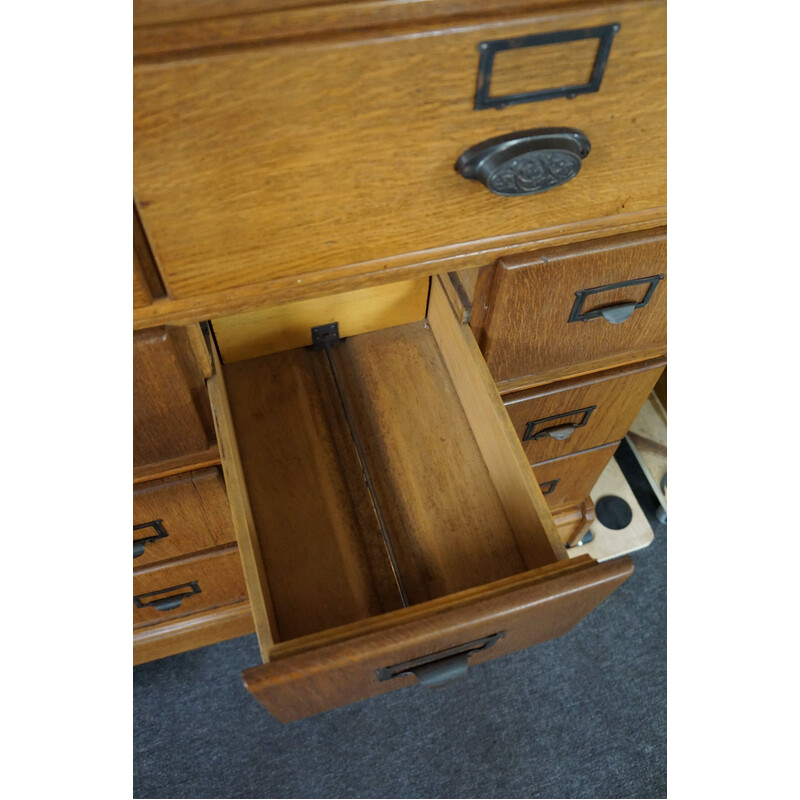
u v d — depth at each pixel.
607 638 1.15
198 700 1.10
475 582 0.68
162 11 0.34
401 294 0.80
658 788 1.03
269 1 0.35
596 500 1.25
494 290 0.62
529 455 0.94
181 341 0.58
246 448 0.75
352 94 0.40
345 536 0.70
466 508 0.72
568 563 0.53
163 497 0.74
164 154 0.41
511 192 0.49
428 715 1.08
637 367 0.82
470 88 0.42
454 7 0.37
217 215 0.45
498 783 1.03
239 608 1.04
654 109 0.47
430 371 0.81
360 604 0.67
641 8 0.40
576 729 1.07
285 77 0.38
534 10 0.38
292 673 0.46
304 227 0.48
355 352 0.83
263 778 1.04
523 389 0.80
